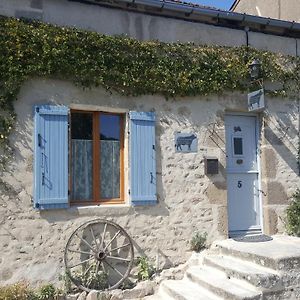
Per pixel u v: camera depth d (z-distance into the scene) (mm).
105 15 6430
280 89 7516
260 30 7574
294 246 6039
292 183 7441
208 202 6770
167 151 6594
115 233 6102
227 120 7285
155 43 6602
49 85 5902
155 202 6406
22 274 5574
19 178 5648
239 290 5000
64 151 5902
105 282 5934
